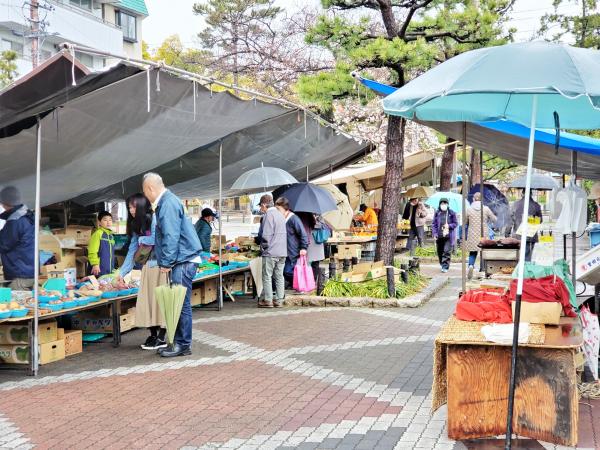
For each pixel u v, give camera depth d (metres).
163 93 7.49
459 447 4.89
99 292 8.05
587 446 4.88
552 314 5.40
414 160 19.72
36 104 6.40
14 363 7.36
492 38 12.83
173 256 7.64
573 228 6.60
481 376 5.03
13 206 8.00
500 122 8.59
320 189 12.62
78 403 6.07
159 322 8.18
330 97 12.27
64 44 5.88
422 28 13.16
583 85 4.45
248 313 10.94
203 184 14.43
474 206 15.21
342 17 12.25
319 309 11.20
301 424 5.42
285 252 11.52
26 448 4.96
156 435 5.21
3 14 29.19
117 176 10.15
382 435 5.14
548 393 4.91
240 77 31.70
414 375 6.89
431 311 10.91
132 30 41.97
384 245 12.84
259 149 12.58
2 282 7.93
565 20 23.44
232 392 6.36
